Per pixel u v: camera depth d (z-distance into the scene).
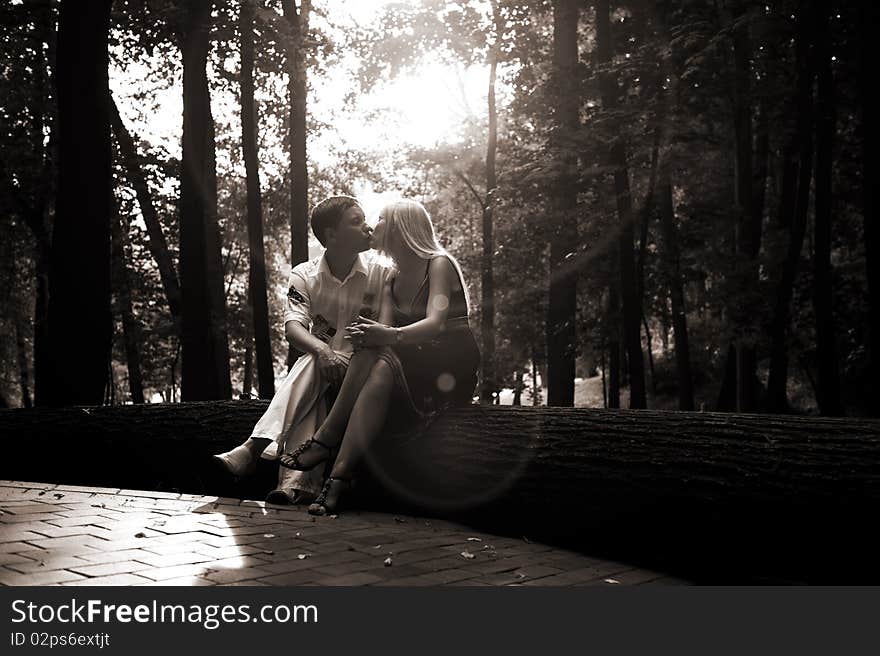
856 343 20.89
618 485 3.95
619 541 4.07
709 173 16.56
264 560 3.22
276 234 28.33
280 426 4.56
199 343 14.27
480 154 25.31
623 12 16.39
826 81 13.87
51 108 17.61
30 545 3.33
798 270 17.78
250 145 15.83
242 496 5.37
